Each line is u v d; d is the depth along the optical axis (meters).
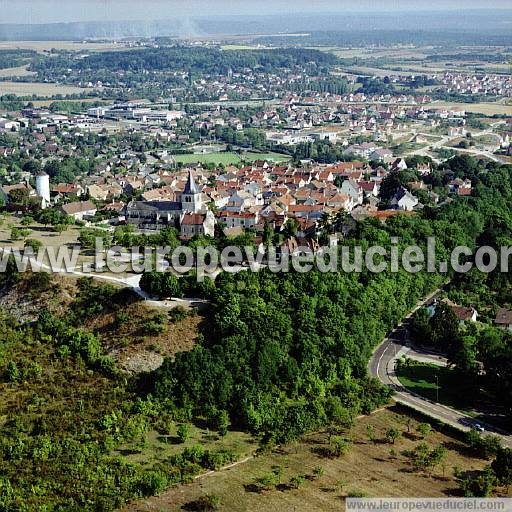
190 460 193.88
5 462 189.50
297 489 186.12
